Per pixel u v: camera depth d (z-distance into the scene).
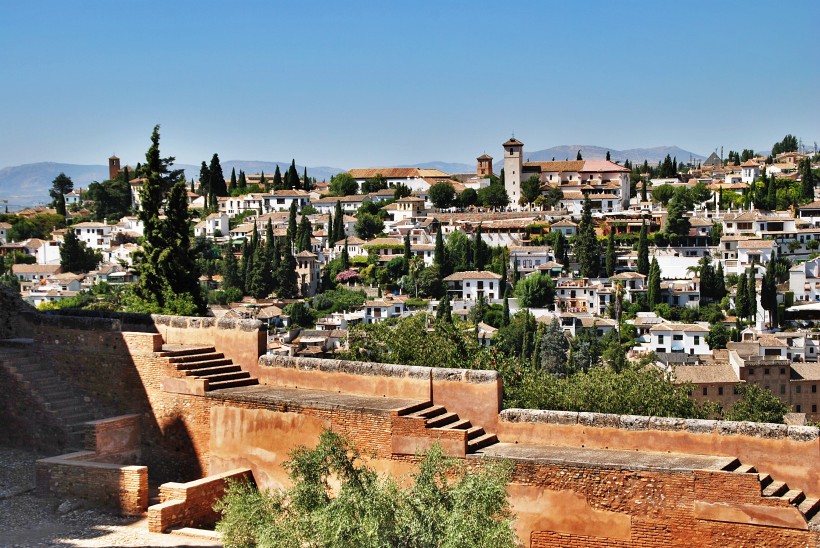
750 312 157.12
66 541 20.55
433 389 22.98
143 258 41.56
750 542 17.77
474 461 20.28
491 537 16.19
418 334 35.09
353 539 16.52
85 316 30.08
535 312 163.62
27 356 28.58
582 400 32.97
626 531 18.88
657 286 166.38
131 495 22.39
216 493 22.64
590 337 136.50
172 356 26.17
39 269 195.88
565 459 19.62
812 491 18.67
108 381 26.94
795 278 168.00
